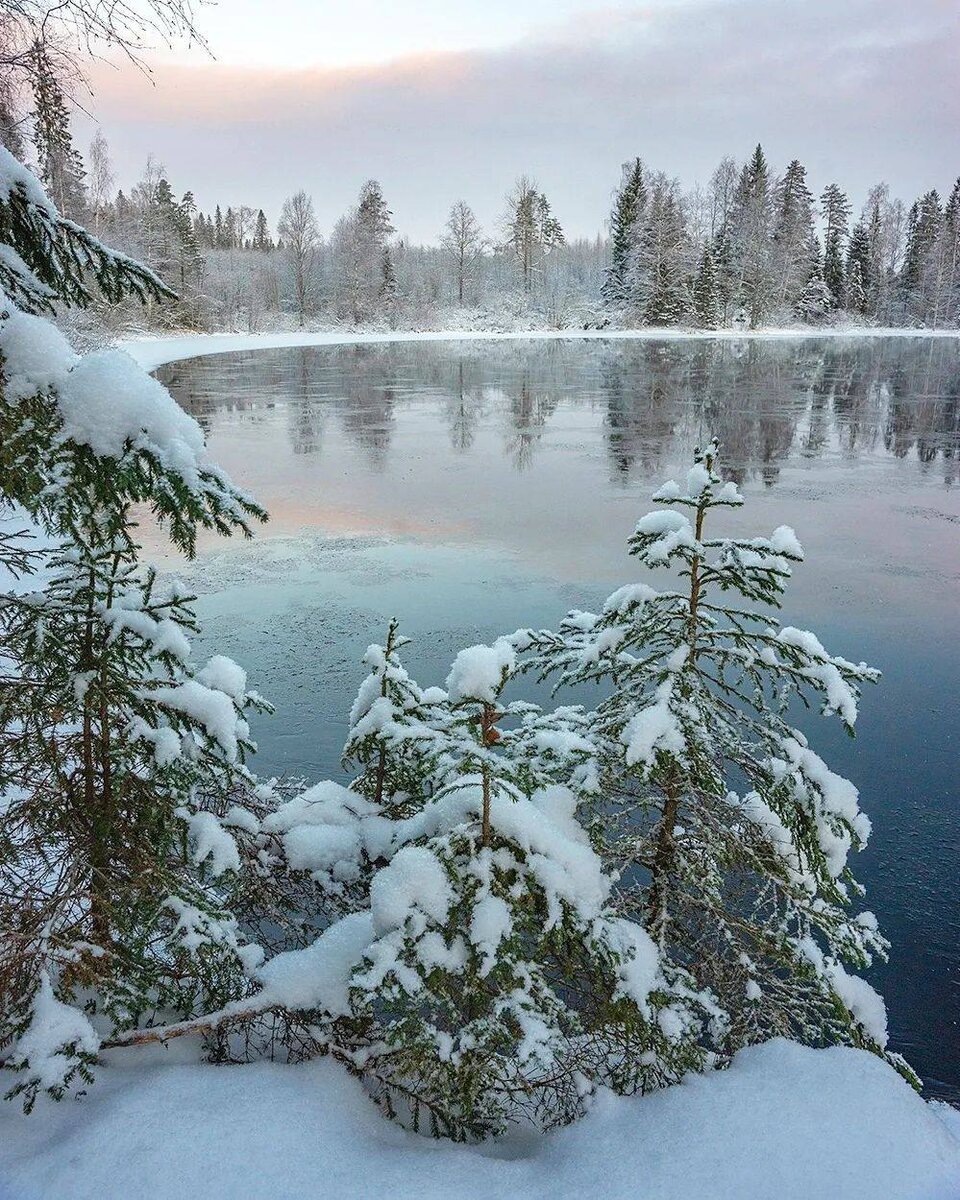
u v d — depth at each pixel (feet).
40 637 10.48
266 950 14.39
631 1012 10.80
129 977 10.82
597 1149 9.75
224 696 11.49
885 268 328.70
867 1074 11.02
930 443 84.84
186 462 8.55
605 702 13.33
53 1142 9.12
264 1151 9.11
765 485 66.13
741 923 12.75
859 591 41.34
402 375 149.59
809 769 12.35
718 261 292.20
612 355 194.49
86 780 10.89
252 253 355.15
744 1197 8.99
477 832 11.28
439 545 49.11
